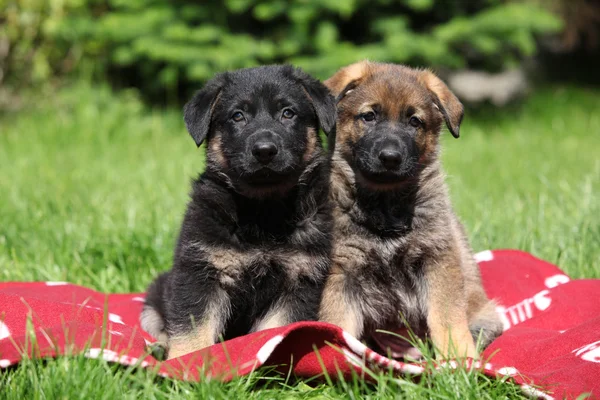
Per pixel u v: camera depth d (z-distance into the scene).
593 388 3.70
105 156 11.07
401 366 3.86
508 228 7.01
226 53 12.99
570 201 7.77
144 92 14.73
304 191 4.77
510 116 16.73
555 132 15.15
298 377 4.08
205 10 13.50
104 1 14.25
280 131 4.71
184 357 3.96
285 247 4.58
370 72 5.39
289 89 4.94
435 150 5.31
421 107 5.20
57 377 3.48
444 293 4.85
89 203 7.81
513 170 10.72
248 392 3.84
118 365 3.72
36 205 7.63
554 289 5.43
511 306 5.52
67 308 4.36
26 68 13.89
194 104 4.97
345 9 13.00
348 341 3.88
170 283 4.75
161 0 13.49
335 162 5.15
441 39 13.65
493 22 13.66
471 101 17.23
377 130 5.04
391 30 13.73
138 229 6.73
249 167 4.55
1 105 13.63
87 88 13.59
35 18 13.58
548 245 6.55
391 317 5.04
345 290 4.86
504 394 3.73
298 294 4.62
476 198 8.30
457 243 5.03
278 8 13.30
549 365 4.13
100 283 5.90
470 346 4.71
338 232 4.85
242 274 4.57
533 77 20.73
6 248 6.50
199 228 4.56
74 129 12.41
